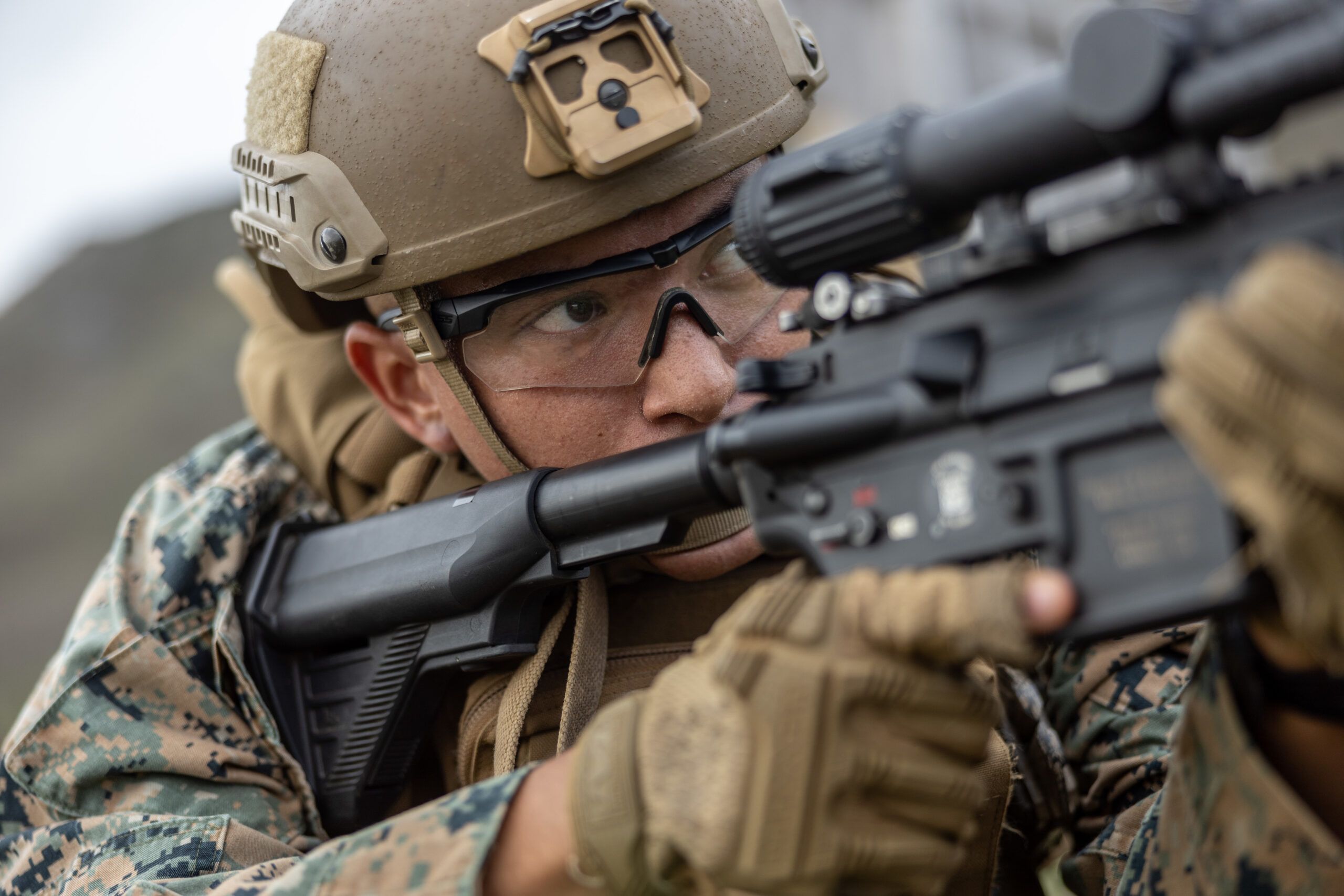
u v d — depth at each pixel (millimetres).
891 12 5660
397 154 1484
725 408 1483
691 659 1029
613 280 1462
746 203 1033
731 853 944
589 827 1031
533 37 1412
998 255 914
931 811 956
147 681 1656
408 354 1694
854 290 1009
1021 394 902
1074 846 1621
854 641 942
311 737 1661
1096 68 830
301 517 1774
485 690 1576
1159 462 853
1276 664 936
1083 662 1617
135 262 7902
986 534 922
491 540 1453
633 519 1334
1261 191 846
